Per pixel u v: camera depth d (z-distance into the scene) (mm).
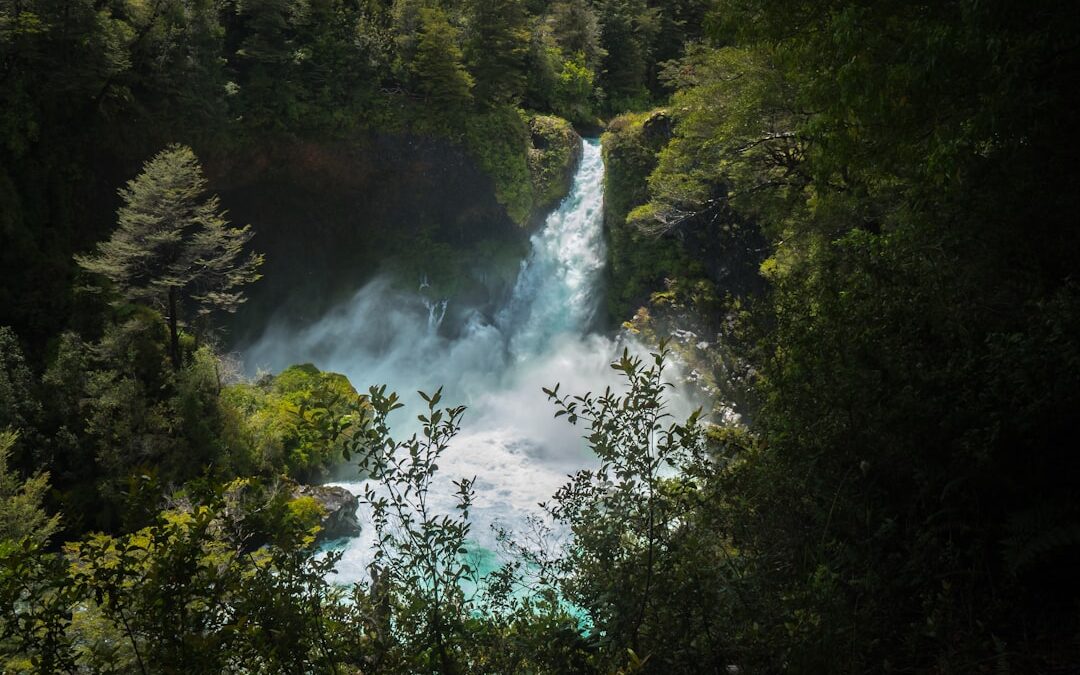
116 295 33094
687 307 39781
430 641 4754
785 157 22859
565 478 32031
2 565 3957
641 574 4957
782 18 10641
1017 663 4723
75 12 35625
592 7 64375
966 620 5059
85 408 28156
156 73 39344
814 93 9906
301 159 44875
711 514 5707
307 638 4379
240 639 4133
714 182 30453
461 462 32938
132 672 4461
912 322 6508
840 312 6699
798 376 6520
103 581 4184
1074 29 6609
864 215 14734
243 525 4738
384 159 46375
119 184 39844
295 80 43719
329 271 49156
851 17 8430
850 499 5691
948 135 7902
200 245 31375
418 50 46938
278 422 30297
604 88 62969
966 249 7359
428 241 49281
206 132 40906
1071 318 5402
